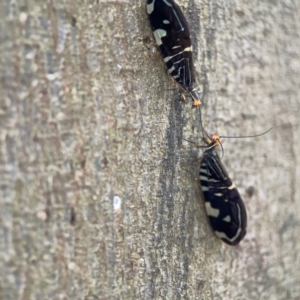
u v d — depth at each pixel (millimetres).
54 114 122
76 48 124
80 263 125
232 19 151
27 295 119
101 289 127
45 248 121
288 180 165
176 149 140
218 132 150
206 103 147
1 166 117
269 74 160
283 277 163
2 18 117
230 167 153
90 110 126
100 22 127
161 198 137
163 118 137
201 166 142
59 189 122
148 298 135
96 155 127
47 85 121
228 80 151
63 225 123
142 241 134
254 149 158
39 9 120
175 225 139
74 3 124
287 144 165
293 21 164
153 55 135
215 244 147
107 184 128
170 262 138
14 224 118
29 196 119
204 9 145
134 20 132
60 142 122
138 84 133
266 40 159
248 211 157
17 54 118
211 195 142
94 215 126
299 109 167
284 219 164
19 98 118
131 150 132
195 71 145
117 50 130
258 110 158
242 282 154
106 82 128
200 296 145
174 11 134
